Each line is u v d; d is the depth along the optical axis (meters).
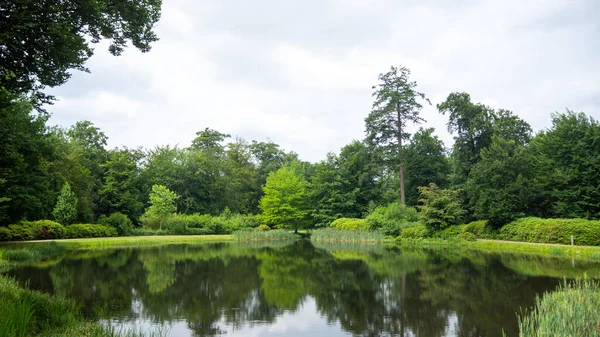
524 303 11.91
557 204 30.70
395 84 46.97
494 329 9.55
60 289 14.10
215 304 12.33
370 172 51.00
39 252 23.39
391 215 39.97
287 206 48.22
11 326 6.68
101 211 44.56
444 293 13.66
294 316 11.04
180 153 59.44
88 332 8.01
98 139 56.84
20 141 18.80
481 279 15.93
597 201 28.86
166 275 17.47
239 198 64.06
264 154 77.19
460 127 42.78
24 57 9.48
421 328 9.77
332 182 52.00
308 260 23.20
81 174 40.69
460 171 42.50
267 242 38.69
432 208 35.28
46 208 33.53
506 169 32.38
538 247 25.20
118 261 22.05
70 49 9.59
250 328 9.90
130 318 10.55
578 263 19.64
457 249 28.91
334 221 46.69
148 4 11.11
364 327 9.98
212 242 38.06
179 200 55.84
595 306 8.86
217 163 62.03
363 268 19.72
